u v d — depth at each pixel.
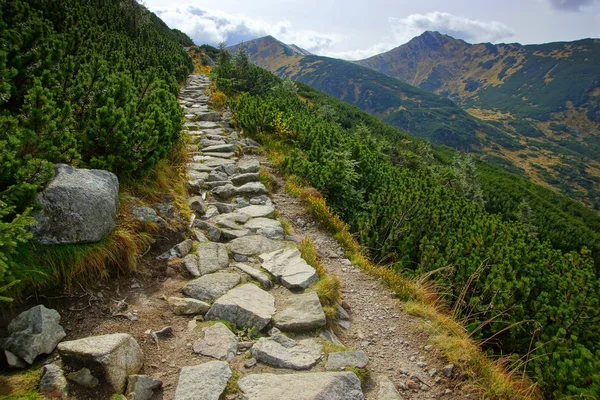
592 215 51.84
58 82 5.82
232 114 15.20
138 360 3.05
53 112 4.35
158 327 3.60
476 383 3.54
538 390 4.00
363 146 12.11
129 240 4.25
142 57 17.72
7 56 5.54
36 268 3.32
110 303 3.71
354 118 41.25
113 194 4.27
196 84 24.73
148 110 6.92
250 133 12.79
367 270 5.84
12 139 3.52
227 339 3.55
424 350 4.02
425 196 8.64
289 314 4.07
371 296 5.13
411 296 5.21
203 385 2.90
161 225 5.05
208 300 4.12
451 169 25.06
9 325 2.94
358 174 9.25
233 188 7.80
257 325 3.83
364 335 4.24
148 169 5.62
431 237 7.58
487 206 31.42
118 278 4.05
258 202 7.45
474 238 7.56
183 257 4.82
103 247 3.91
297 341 3.74
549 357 4.70
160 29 41.34
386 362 3.78
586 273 7.92
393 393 3.28
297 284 4.66
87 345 2.81
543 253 9.04
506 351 5.34
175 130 7.91
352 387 3.14
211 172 8.45
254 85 24.36
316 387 3.00
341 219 8.21
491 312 5.42
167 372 3.08
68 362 2.74
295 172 9.34
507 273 6.07
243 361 3.34
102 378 2.67
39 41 6.57
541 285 6.59
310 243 6.04
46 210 3.47
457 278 6.11
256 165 9.18
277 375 3.15
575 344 4.66
